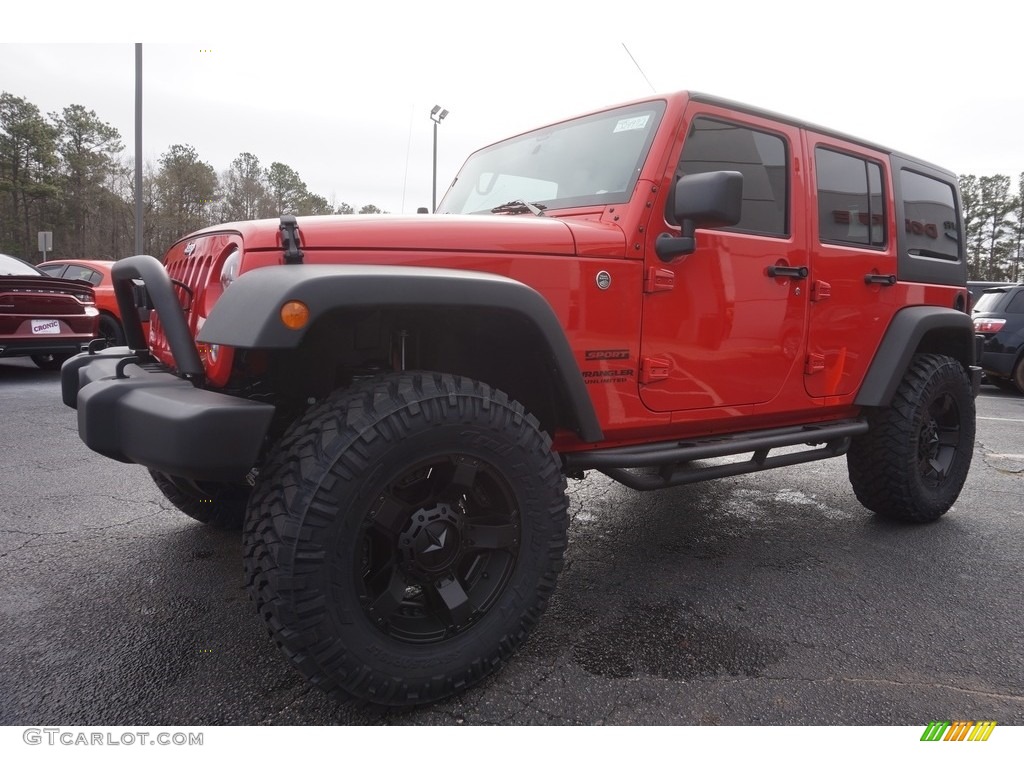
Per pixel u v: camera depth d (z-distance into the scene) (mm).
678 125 2312
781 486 4125
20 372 8117
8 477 3801
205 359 1807
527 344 1987
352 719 1699
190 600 2352
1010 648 2125
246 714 1716
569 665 1982
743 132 2570
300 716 1711
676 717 1735
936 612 2375
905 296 3295
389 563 1704
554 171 2635
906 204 3375
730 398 2529
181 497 2859
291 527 1511
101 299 8383
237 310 1548
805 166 2789
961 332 3566
